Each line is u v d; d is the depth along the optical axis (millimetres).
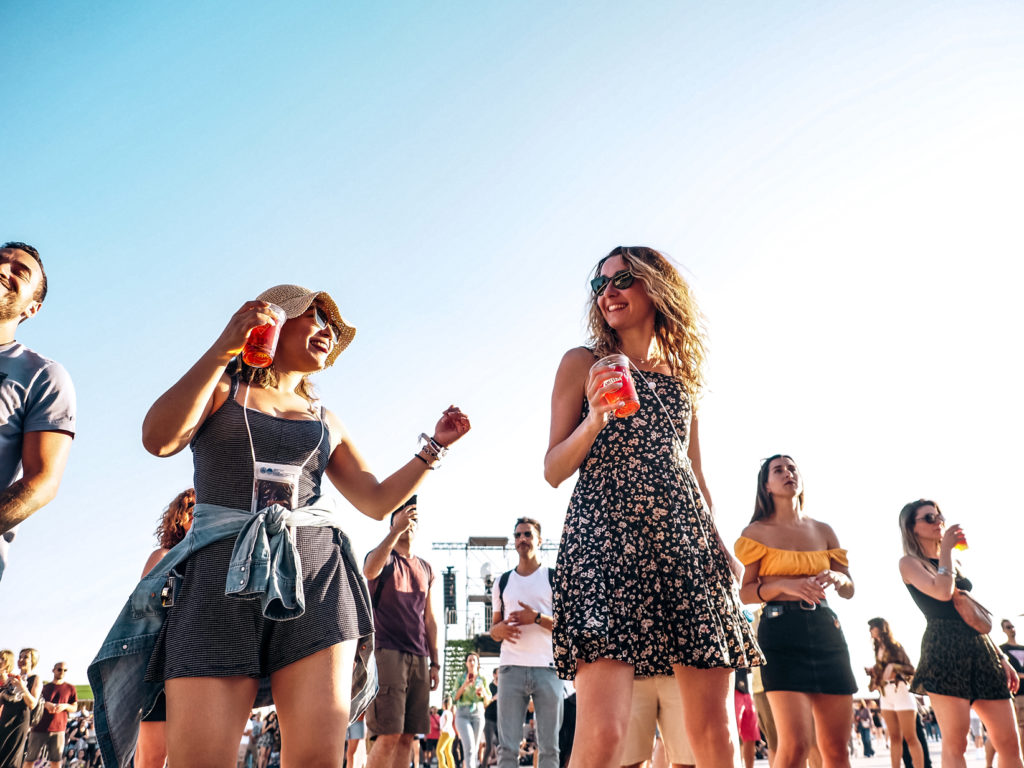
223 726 2445
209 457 2789
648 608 2811
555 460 2936
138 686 2559
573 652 2721
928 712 27234
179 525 5133
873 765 15625
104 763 2484
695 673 2863
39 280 3410
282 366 3080
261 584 2502
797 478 5543
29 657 11023
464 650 33500
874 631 9461
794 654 4836
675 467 3016
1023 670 8820
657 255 3467
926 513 6137
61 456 3230
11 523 2988
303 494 2869
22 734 10688
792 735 4715
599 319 3443
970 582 5910
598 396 2783
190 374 2596
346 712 2641
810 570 5215
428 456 3217
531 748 19422
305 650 2617
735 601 3000
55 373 3332
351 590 2873
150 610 2605
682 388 3215
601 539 2867
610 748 2592
